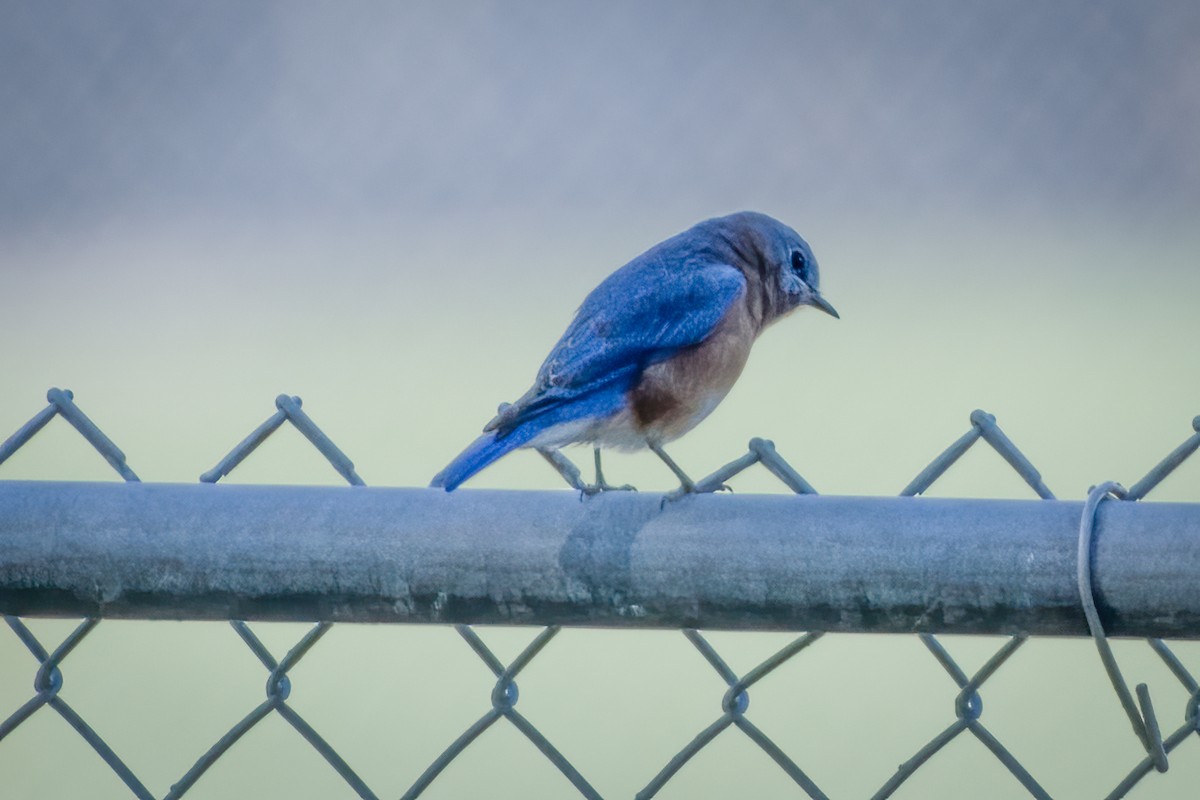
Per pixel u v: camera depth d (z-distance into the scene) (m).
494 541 3.84
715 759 8.85
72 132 17.42
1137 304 18.09
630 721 9.25
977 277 18.53
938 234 18.42
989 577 3.70
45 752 8.79
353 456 13.82
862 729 9.13
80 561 3.93
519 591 3.86
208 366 16.69
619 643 10.32
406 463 13.53
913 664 10.00
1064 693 9.38
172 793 4.69
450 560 3.86
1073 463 13.24
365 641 10.36
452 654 10.12
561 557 3.82
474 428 14.52
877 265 18.42
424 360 16.81
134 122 17.58
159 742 8.96
